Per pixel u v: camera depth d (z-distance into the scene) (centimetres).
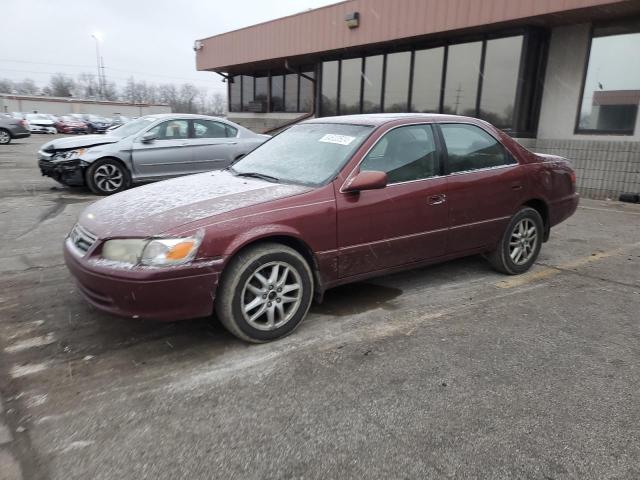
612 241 627
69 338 344
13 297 414
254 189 358
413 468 221
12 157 1609
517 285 459
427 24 1090
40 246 562
